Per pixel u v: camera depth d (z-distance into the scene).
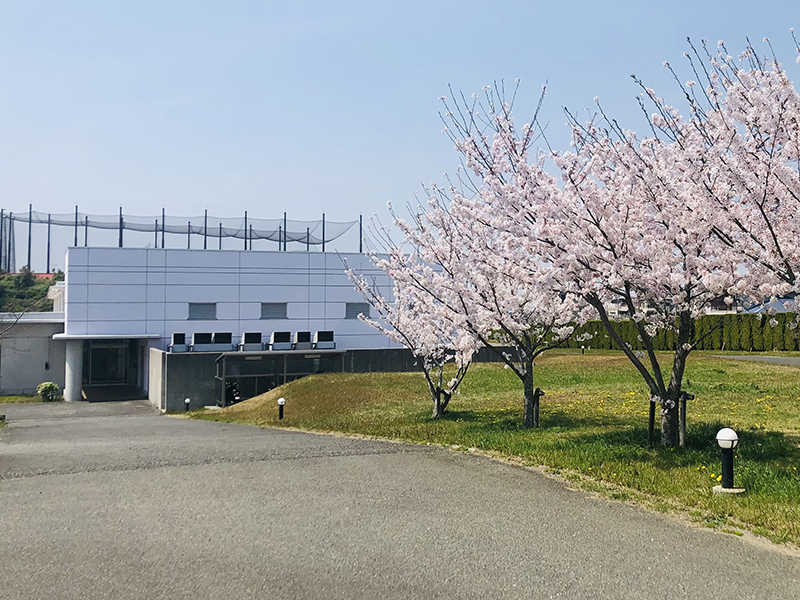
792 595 5.31
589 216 10.17
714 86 8.84
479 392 22.38
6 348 38.47
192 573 5.89
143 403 34.44
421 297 16.89
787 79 7.89
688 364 27.33
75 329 36.62
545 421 14.84
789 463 9.30
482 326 14.33
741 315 36.59
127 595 5.39
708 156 8.60
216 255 38.91
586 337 14.36
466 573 5.83
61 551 6.52
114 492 9.09
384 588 5.52
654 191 9.51
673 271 10.20
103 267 37.16
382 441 13.65
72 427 20.00
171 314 38.16
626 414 15.54
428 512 7.79
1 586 5.60
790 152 8.22
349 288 40.88
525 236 10.20
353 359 33.72
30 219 51.81
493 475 9.79
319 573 5.86
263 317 39.56
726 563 6.03
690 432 11.64
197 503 8.38
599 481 9.20
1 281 62.50
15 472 10.76
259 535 6.98
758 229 9.02
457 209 12.23
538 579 5.68
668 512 7.67
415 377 26.38
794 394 16.98
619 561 6.09
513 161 10.78
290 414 20.69
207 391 30.72
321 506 8.13
